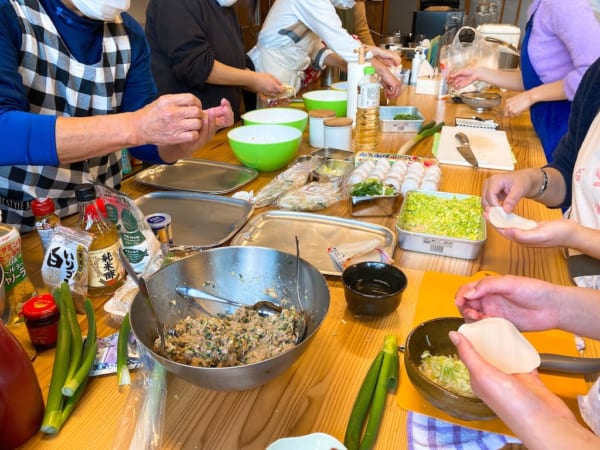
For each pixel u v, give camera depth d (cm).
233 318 84
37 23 106
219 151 184
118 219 97
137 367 77
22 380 62
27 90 110
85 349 78
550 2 188
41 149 94
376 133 188
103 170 142
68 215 134
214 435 67
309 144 193
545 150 198
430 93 280
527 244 94
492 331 61
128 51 128
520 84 242
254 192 148
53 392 69
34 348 81
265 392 74
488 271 107
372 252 111
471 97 248
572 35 172
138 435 65
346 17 344
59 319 80
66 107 120
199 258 87
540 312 74
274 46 259
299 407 71
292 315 81
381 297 86
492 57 281
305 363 80
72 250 89
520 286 73
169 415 70
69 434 66
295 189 144
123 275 98
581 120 120
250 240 119
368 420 67
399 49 375
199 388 75
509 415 50
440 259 112
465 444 65
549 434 47
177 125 96
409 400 72
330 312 93
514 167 170
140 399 71
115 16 110
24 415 63
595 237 91
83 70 117
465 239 109
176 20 210
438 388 65
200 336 77
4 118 94
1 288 77
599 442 47
